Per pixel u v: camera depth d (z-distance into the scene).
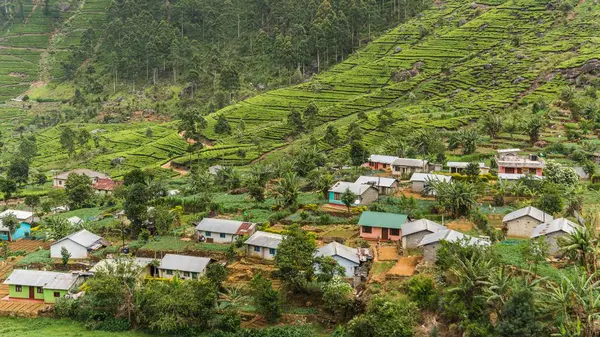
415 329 60.62
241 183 133.62
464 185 94.75
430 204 101.56
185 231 100.81
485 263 62.19
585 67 191.50
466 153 142.25
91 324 72.56
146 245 95.38
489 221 92.31
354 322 62.62
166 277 83.62
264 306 70.38
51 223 109.69
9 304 80.69
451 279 65.94
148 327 71.56
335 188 109.00
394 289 68.81
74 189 137.25
